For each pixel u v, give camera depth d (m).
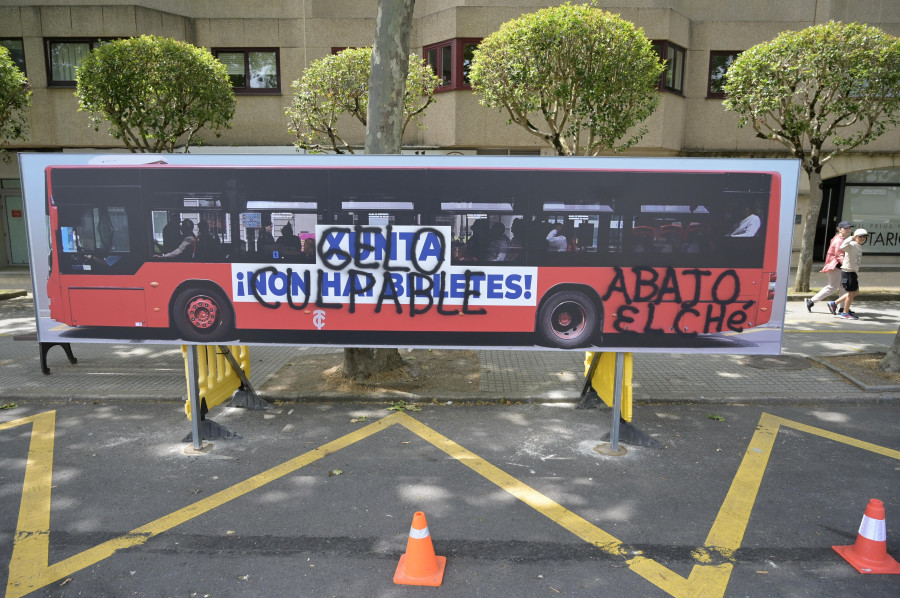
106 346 9.26
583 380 7.27
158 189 5.00
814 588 3.35
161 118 12.70
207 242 5.09
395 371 7.23
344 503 4.34
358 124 15.91
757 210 4.80
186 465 4.99
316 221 5.02
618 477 4.77
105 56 11.55
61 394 6.70
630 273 4.91
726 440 5.53
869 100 11.53
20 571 3.51
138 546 3.78
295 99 12.50
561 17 10.08
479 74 10.98
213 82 12.60
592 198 4.84
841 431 5.75
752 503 4.34
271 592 3.32
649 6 14.93
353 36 15.91
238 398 6.45
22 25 15.44
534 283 4.99
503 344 5.09
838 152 12.99
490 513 4.20
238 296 5.15
